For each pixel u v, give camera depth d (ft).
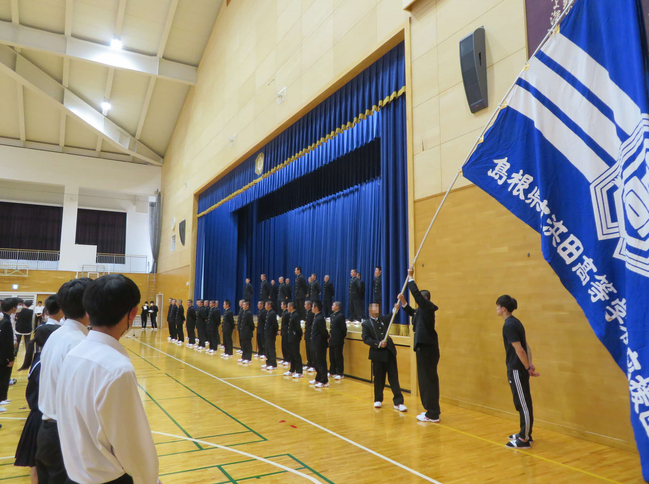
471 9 23.56
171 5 60.64
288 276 59.16
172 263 79.46
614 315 13.93
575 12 15.88
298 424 18.90
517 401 15.83
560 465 13.96
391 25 29.73
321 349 28.22
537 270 19.13
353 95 33.86
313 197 55.26
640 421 12.23
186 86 74.84
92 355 5.38
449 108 24.23
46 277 83.97
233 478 12.92
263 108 47.44
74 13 60.70
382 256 30.42
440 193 24.17
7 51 63.05
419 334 19.48
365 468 13.71
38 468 8.33
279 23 45.14
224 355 43.80
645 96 13.30
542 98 16.21
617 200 14.19
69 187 87.30
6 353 20.15
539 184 15.67
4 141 83.25
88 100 75.46
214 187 62.59
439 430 17.94
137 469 5.18
